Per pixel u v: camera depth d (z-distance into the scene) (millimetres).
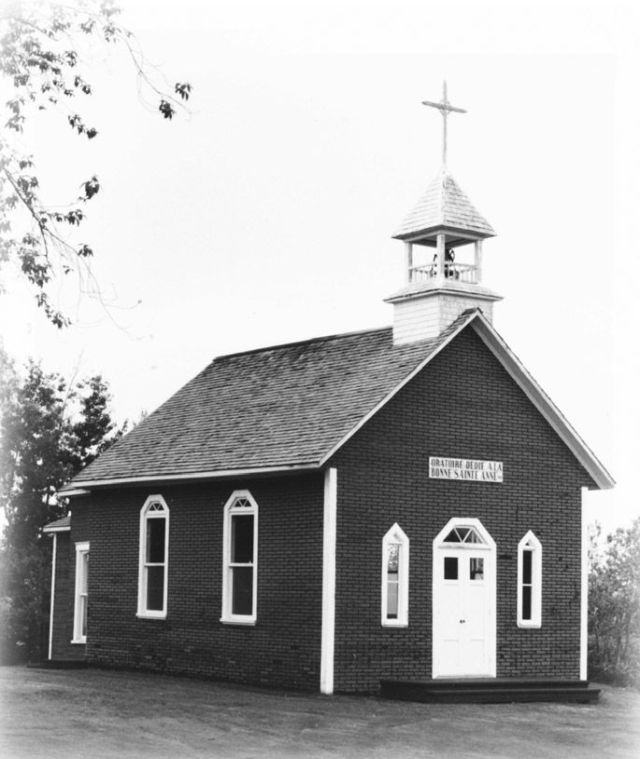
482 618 30062
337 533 28016
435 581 29328
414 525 29172
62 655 40156
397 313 31625
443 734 22500
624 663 37031
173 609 32344
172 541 32656
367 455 28656
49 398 55062
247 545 30578
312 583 28266
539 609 30969
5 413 52500
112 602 34562
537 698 28562
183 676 31719
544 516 31359
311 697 26906
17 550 51750
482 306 31234
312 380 32125
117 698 25250
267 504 29750
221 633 30719
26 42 21156
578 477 32125
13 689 26359
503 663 30219
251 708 24484
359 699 27016
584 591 31859
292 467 28156
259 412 32219
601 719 25844
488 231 31406
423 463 29469
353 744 20922
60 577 40969
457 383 30281
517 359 30703
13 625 50312
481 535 30234
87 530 38281
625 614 37594
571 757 21016
